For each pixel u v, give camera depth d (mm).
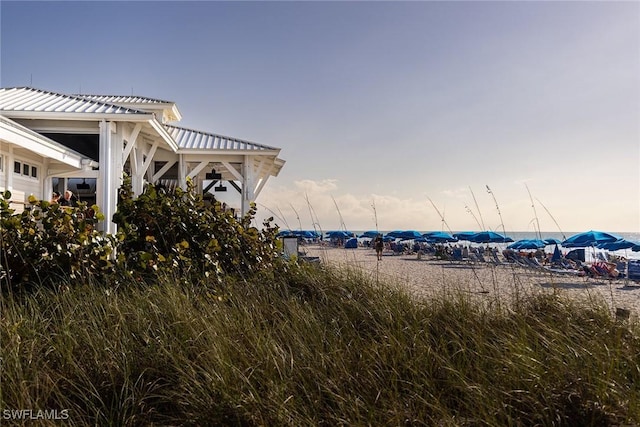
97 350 3082
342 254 7035
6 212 4555
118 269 4691
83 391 2787
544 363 3135
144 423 2611
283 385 2725
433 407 2613
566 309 4383
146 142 12547
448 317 4105
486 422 2484
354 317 4207
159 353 3064
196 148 13594
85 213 4898
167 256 5297
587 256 24344
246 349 3195
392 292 4852
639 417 2482
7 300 3842
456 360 3314
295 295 4781
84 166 8961
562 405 2627
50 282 4391
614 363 3012
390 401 2727
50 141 7855
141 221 5500
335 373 2969
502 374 2980
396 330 3734
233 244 5621
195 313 3654
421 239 36969
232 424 2514
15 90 11133
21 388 2566
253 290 4633
